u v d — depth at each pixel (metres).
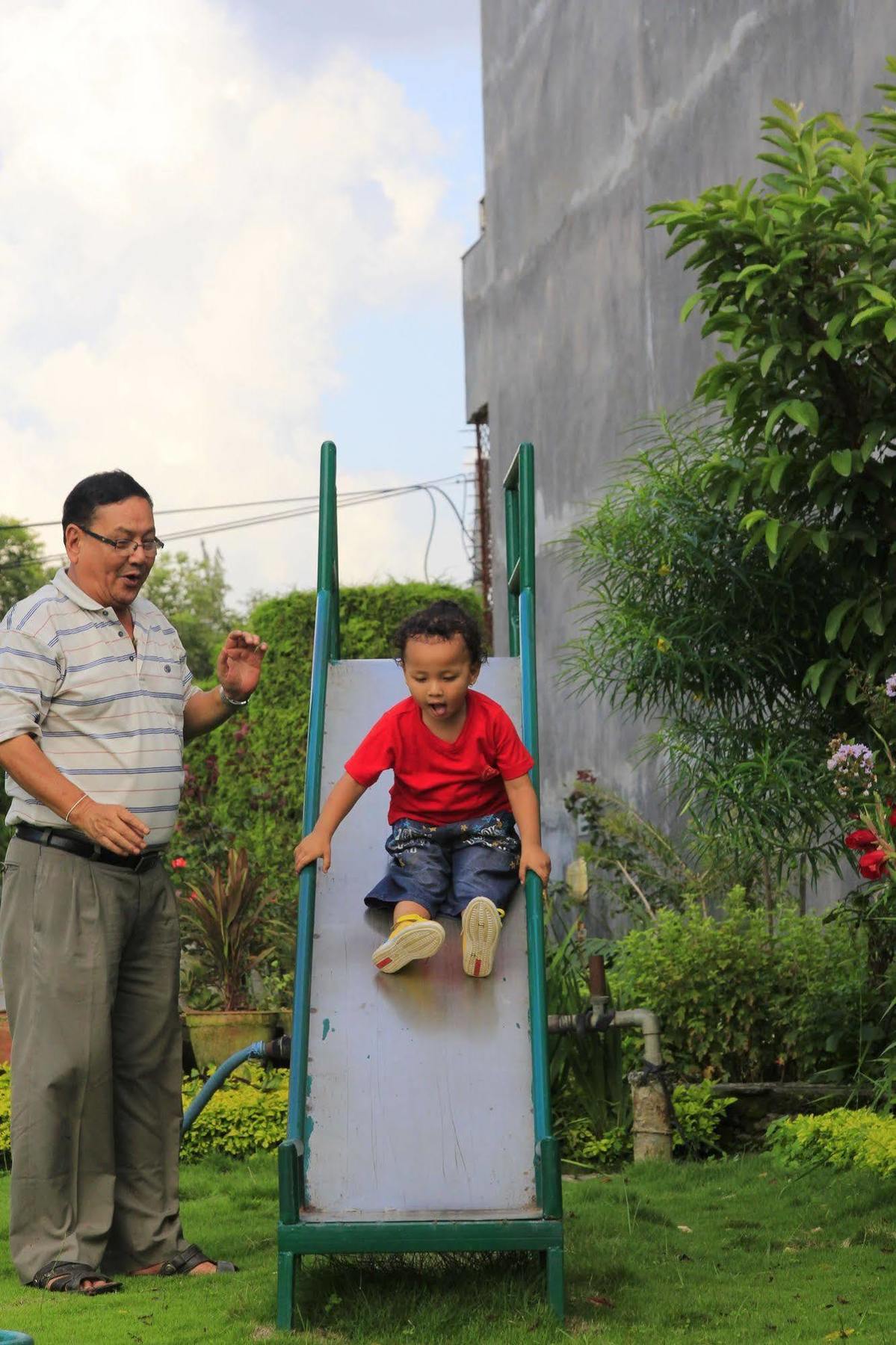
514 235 13.65
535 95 12.97
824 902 7.47
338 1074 3.93
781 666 6.08
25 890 4.34
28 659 4.32
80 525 4.43
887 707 5.54
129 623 4.60
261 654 4.82
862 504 5.73
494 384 14.46
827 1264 4.39
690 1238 4.76
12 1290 4.14
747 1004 6.62
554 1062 6.54
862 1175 5.39
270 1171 6.18
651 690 6.44
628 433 10.52
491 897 4.30
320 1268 4.16
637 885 8.84
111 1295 4.05
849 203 5.20
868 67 7.15
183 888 9.85
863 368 5.57
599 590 7.15
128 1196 4.48
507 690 4.97
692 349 9.42
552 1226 3.60
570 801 10.25
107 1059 4.33
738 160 8.75
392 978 4.19
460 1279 4.10
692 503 6.15
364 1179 3.72
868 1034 6.15
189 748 12.94
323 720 4.71
